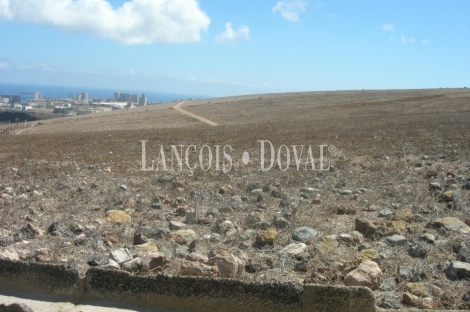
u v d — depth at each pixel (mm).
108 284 4965
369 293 4277
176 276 4797
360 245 6762
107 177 14500
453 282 5418
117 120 72500
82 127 64000
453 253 6383
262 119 66125
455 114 49500
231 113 76688
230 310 4613
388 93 102312
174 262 5980
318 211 9188
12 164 18438
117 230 7973
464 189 10891
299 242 7012
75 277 5062
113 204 10227
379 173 14016
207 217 8648
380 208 9391
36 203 10352
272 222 8219
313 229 7613
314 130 34688
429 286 5188
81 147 26703
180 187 12289
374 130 31344
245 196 10914
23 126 68562
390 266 5855
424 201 9820
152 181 13609
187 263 5402
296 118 64938
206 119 69000
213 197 10938
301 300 4441
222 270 5336
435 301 4844
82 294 5020
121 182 13469
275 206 9844
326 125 40938
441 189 10938
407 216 8273
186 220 8562
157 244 6879
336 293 4352
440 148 19719
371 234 7375
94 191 11914
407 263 5984
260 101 99500
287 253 6391
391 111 65500
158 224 8492
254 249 6840
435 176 12844
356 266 5574
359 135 28141
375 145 22172
